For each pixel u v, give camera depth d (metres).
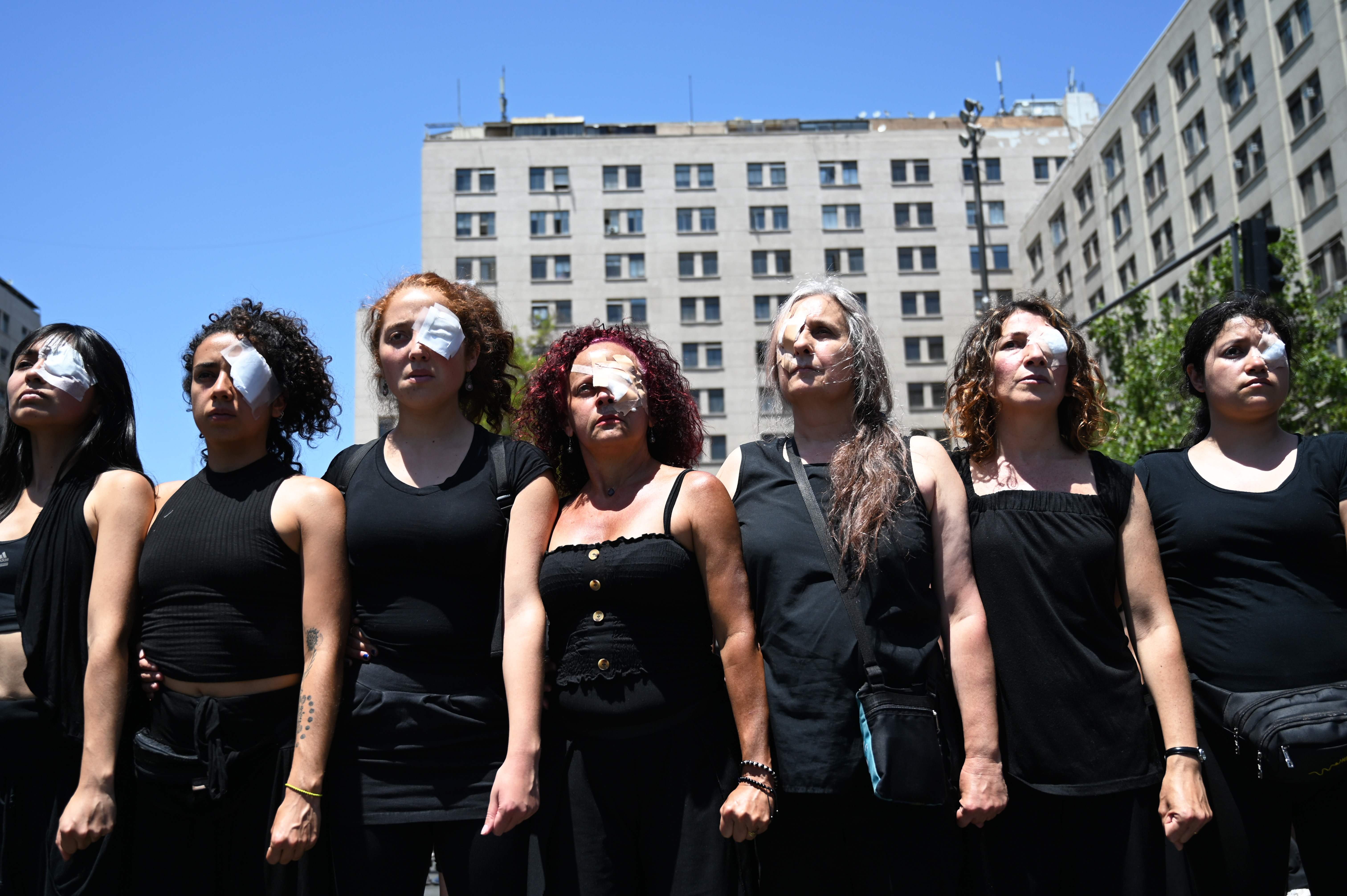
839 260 57.03
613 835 3.34
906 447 3.68
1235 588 3.72
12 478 4.06
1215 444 4.05
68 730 3.71
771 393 4.12
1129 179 41.44
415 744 3.36
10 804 3.68
